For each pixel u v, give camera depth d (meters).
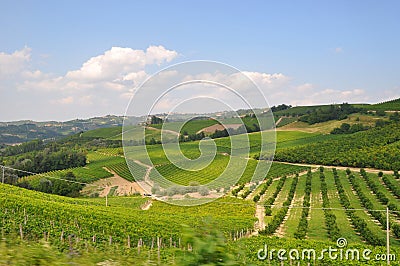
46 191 54.50
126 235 25.75
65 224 25.94
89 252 6.76
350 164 69.38
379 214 39.66
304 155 72.12
